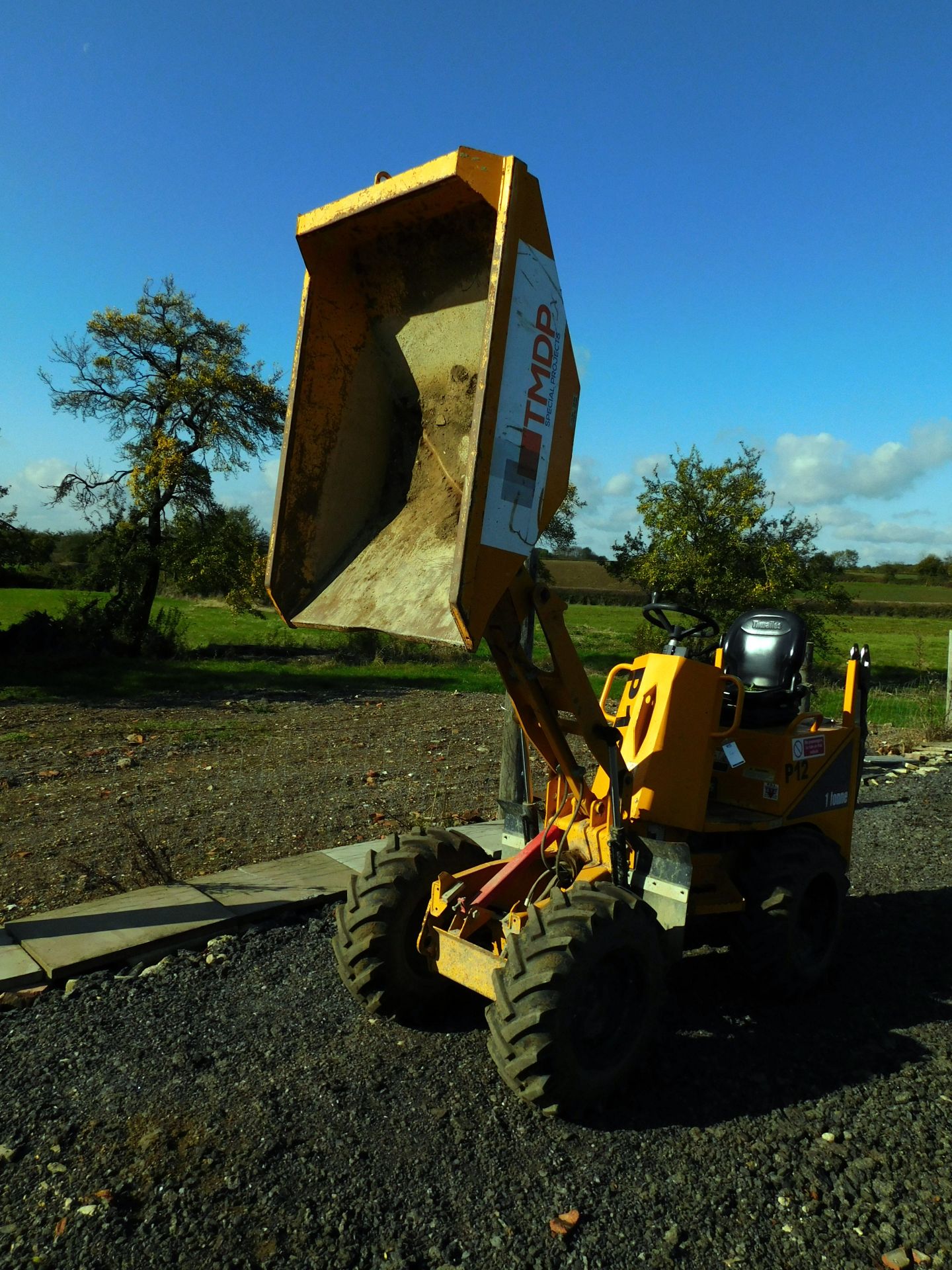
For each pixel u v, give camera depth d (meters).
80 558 28.41
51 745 11.66
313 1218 2.83
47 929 4.98
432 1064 3.77
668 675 4.15
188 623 37.12
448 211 3.35
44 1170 3.05
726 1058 3.91
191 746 11.75
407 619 3.23
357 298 3.76
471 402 3.51
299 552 3.58
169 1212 2.84
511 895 4.03
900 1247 2.73
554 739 3.71
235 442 26.42
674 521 20.92
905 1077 3.75
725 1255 2.70
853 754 5.18
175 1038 3.96
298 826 7.51
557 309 3.13
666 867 3.89
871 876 6.72
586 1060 3.34
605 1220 2.84
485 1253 2.69
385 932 3.92
